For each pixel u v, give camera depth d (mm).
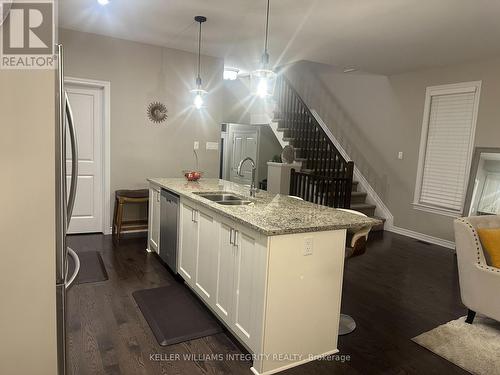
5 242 1169
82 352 2195
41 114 1165
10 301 1196
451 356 2322
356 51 4594
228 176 8547
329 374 2111
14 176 1153
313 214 2490
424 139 5414
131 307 2803
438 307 3061
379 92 6047
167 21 3875
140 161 4969
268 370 2082
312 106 7461
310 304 2184
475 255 2627
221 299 2486
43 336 1253
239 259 2246
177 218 3258
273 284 2021
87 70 4488
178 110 5160
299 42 4371
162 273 3525
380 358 2287
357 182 6426
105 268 3588
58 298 1296
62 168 1272
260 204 2834
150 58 4863
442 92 5156
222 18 3697
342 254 2283
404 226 5754
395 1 3049
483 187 4680
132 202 4555
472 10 3164
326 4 3182
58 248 1269
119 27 4160
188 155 5312
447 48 4277
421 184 5504
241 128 8211
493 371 2180
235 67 6121
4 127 1127
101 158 4816
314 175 5383
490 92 4637
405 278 3730
